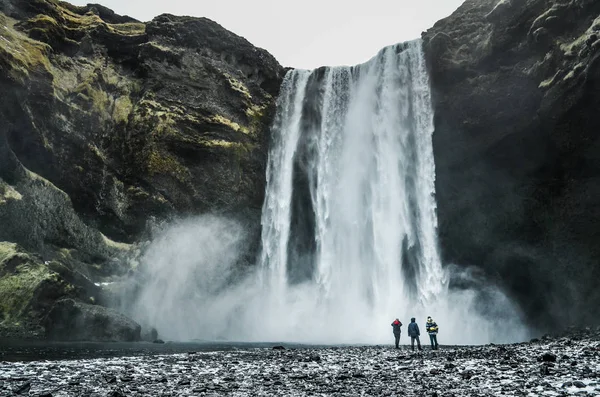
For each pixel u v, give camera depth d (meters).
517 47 40.28
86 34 51.91
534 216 41.72
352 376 13.80
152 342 34.94
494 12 41.56
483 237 44.66
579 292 39.44
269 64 57.66
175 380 12.90
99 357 20.83
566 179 39.09
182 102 51.59
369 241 49.62
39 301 33.91
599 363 14.58
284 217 53.75
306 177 54.41
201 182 49.94
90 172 46.41
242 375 14.13
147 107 50.03
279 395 10.71
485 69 42.88
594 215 37.78
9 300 33.38
